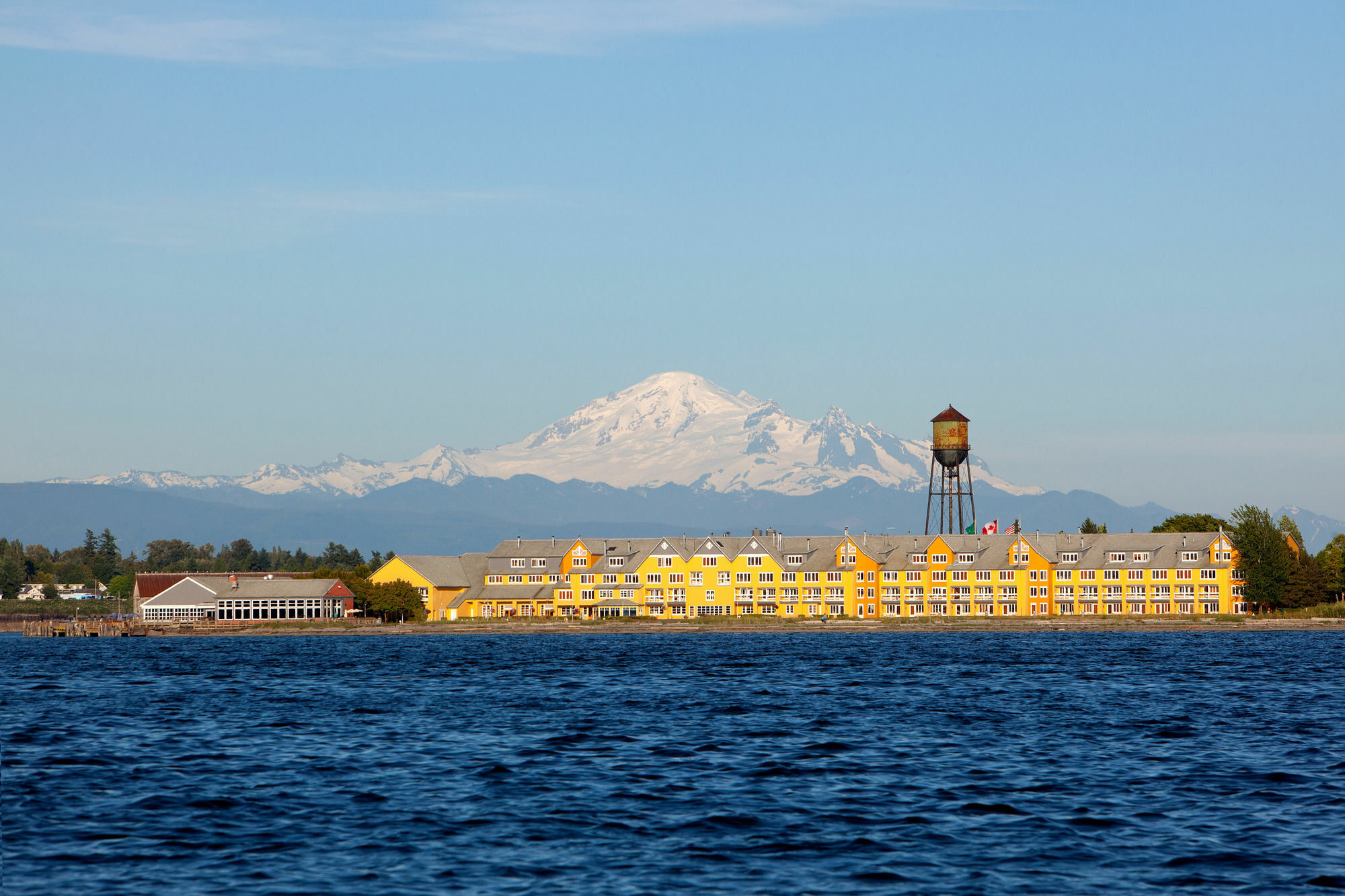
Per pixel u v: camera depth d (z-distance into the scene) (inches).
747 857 5940.0
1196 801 7071.9
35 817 6761.8
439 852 6043.3
